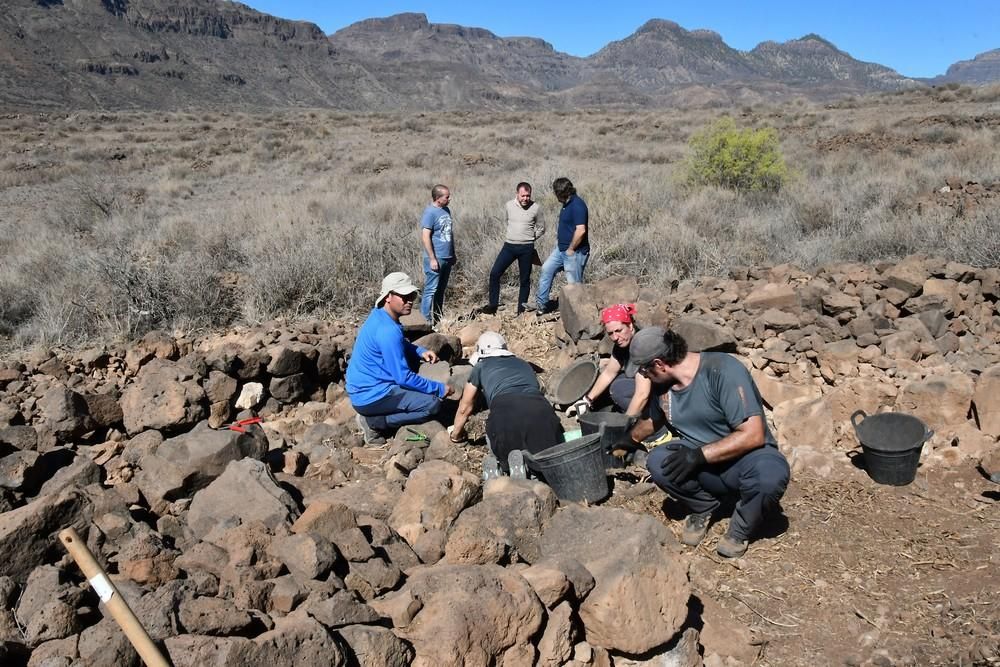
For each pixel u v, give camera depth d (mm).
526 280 8758
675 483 4062
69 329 8336
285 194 19938
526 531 3807
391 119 50625
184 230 13000
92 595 3223
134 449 4895
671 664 3309
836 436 5281
